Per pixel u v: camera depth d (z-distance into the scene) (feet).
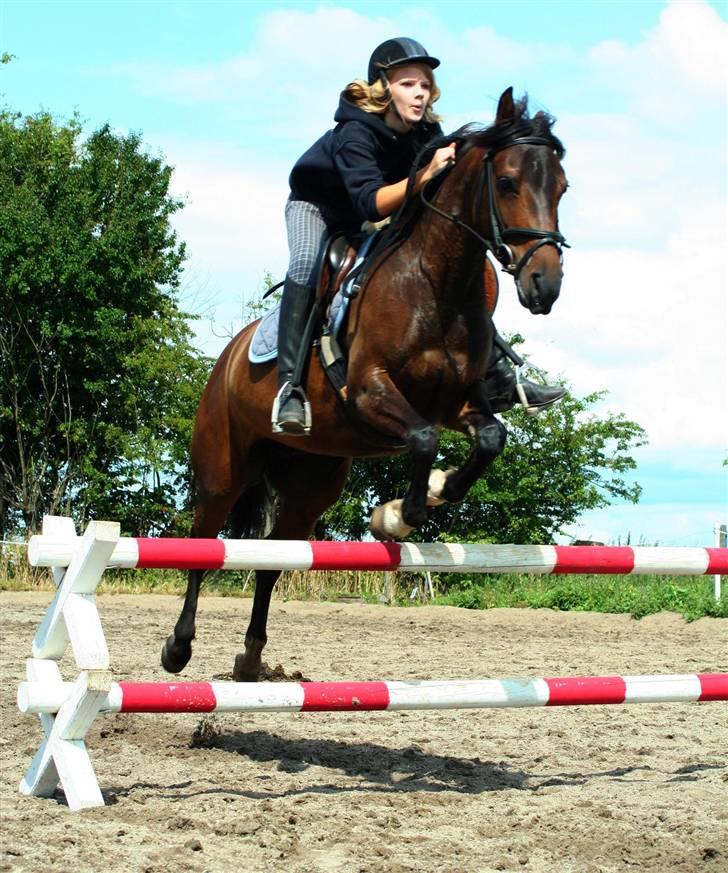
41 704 16.30
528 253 16.39
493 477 82.48
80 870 13.06
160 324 90.63
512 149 16.87
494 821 16.08
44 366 93.09
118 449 91.91
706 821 16.26
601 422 84.28
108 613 51.75
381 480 82.69
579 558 18.12
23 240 90.53
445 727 24.07
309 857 14.10
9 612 49.60
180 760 19.89
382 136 19.22
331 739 22.24
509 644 41.32
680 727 24.47
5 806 16.07
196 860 13.66
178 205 109.19
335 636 43.37
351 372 18.22
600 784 18.63
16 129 107.55
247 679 24.20
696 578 60.39
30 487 91.09
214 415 22.74
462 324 17.72
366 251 18.94
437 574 73.05
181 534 91.04
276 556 16.87
